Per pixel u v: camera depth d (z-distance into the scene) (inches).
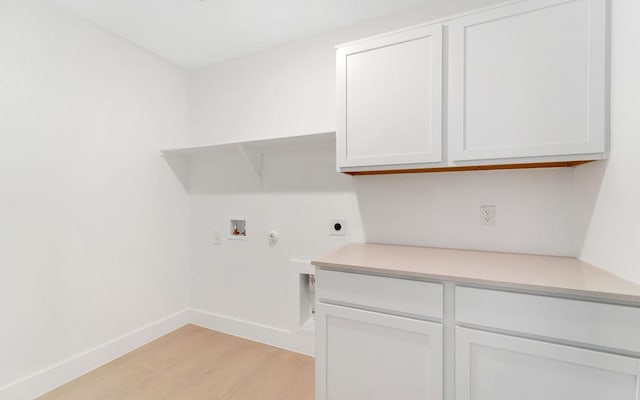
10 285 57.5
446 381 42.8
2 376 56.2
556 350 36.4
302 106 78.2
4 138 56.7
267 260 83.2
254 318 85.4
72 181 67.1
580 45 42.4
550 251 54.7
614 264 40.4
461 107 49.5
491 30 47.5
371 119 56.6
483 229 59.6
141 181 82.4
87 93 69.9
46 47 62.5
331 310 50.3
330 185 74.7
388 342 46.3
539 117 44.8
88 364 69.1
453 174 62.1
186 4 64.3
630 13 36.6
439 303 42.8
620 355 33.8
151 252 85.0
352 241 72.2
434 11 63.7
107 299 74.0
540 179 55.3
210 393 61.9
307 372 69.5
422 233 64.9
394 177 67.7
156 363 73.0
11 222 57.7
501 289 39.6
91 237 70.8
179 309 93.2
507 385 39.4
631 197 36.5
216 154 91.4
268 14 67.9
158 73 87.1
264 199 83.6
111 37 75.0
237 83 87.7
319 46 75.9
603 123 41.4
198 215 94.7
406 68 53.6
